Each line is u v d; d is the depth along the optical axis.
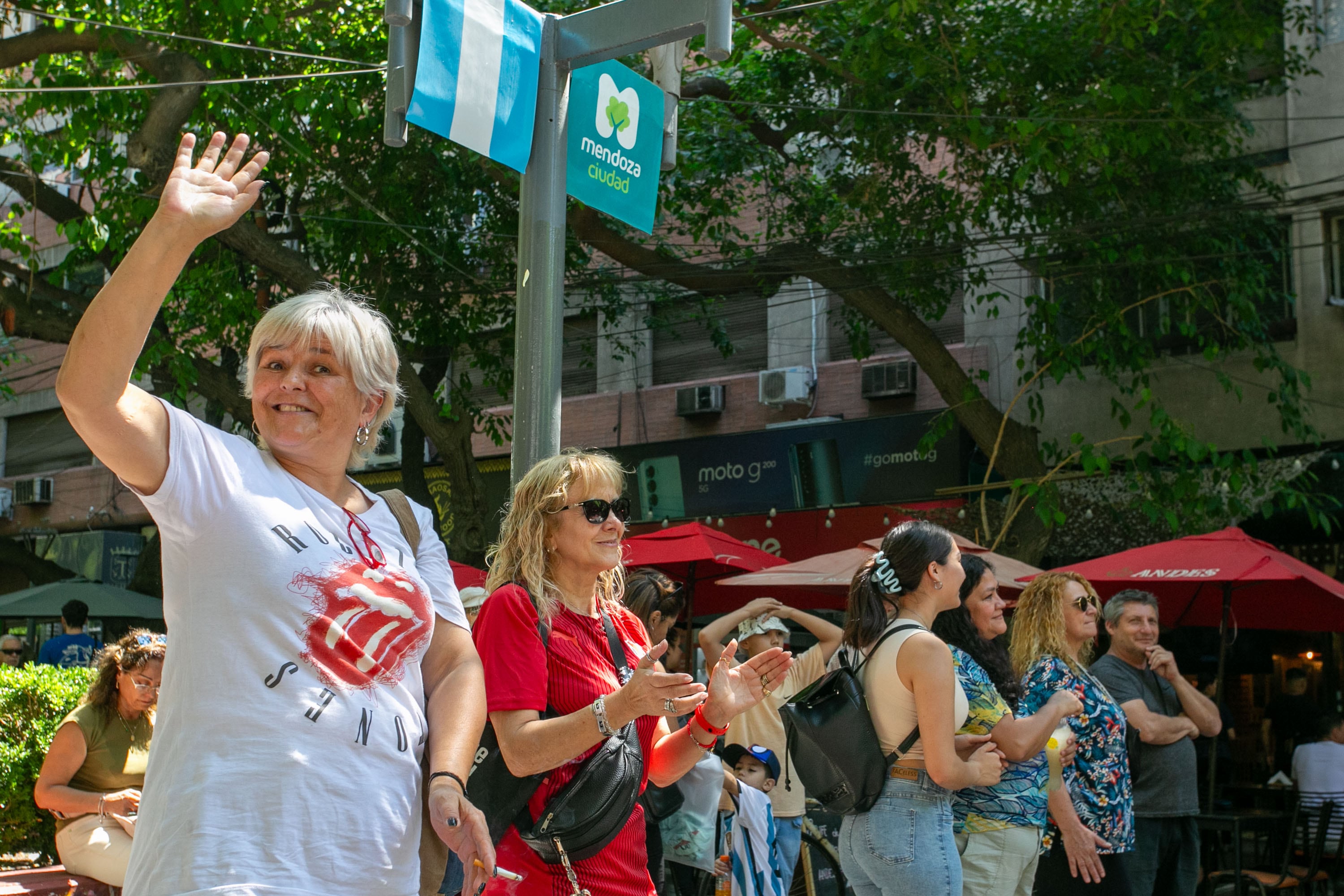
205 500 2.14
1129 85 11.45
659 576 6.14
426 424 13.34
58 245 21.89
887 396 14.84
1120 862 5.50
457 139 5.23
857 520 14.00
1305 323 12.55
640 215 6.29
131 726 6.01
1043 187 12.98
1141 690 6.59
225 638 2.12
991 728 4.63
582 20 5.73
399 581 2.36
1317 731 9.75
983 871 4.70
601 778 3.04
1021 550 12.41
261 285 14.24
